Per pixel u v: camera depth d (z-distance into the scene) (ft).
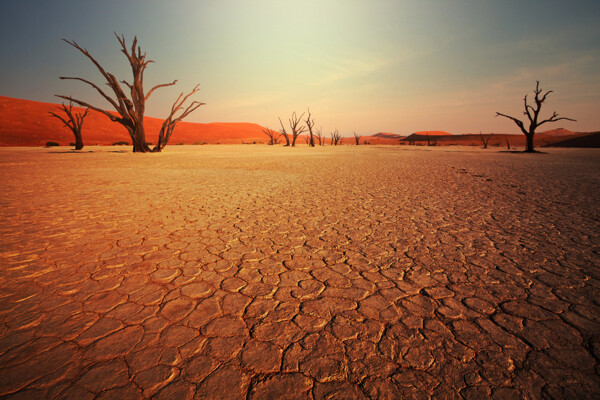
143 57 83.56
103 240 12.41
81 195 22.33
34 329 6.54
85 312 7.24
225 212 17.39
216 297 7.99
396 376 5.29
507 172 38.55
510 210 17.74
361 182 30.04
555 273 9.26
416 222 15.26
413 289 8.38
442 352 5.85
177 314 7.19
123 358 5.72
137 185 27.53
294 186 27.37
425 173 38.01
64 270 9.55
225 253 11.13
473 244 11.94
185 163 53.78
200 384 5.14
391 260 10.43
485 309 7.33
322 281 8.91
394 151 113.70
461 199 21.13
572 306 7.41
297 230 13.94
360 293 8.19
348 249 11.52
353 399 4.82
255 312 7.29
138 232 13.52
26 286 8.48
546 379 5.16
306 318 7.04
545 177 33.14
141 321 6.89
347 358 5.74
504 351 5.85
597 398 4.77
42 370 5.38
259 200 20.89
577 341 6.10
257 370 5.46
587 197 21.43
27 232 13.34
